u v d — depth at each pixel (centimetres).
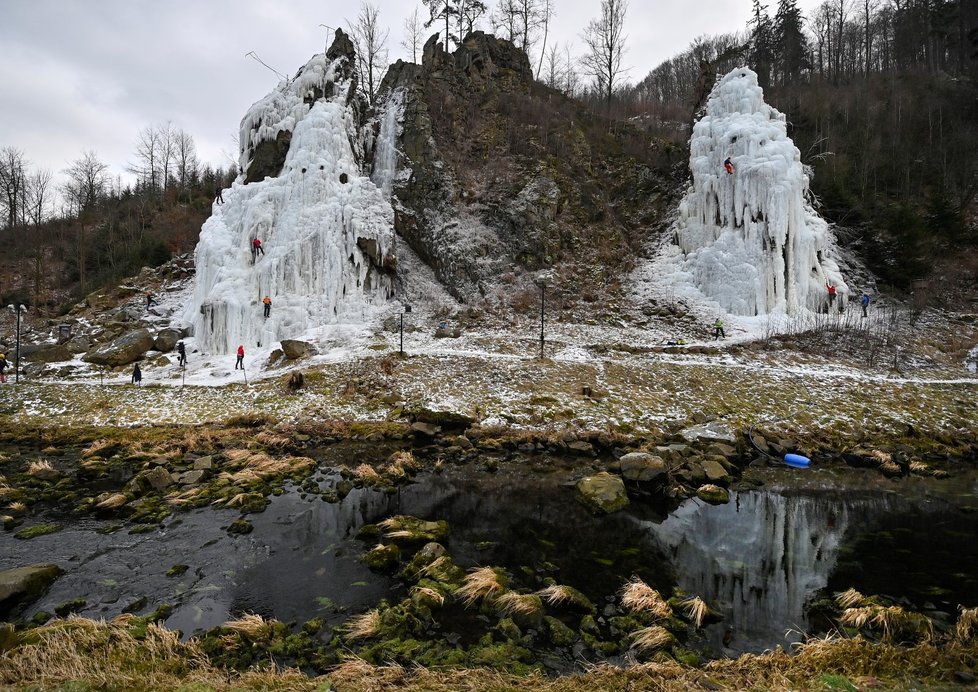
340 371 2348
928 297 3038
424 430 1886
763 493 1429
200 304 3000
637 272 3369
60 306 4125
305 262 2969
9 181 5872
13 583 815
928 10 5594
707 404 2078
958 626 690
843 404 2055
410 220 3550
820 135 4212
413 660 649
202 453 1678
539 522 1195
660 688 538
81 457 1661
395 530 1093
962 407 2047
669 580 921
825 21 6712
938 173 3828
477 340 2750
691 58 7381
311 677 613
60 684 530
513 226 3434
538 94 4472
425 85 4094
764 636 733
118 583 880
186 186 6153
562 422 1981
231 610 793
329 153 3316
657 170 3931
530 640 705
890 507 1326
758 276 2905
